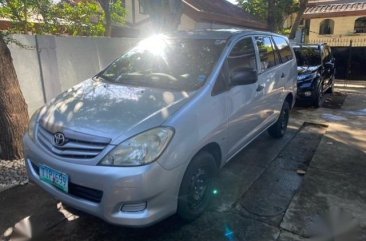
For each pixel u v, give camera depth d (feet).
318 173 13.46
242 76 10.81
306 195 11.57
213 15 36.01
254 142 17.49
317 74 27.37
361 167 14.19
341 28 59.31
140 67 12.04
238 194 11.55
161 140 7.95
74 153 8.06
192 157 8.82
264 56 14.52
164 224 9.68
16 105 13.32
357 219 10.11
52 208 10.45
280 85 16.07
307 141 17.87
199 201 9.79
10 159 13.53
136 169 7.59
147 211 7.88
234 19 40.32
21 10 21.31
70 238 9.05
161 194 7.98
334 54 47.93
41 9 21.97
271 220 9.96
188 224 9.70
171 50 12.14
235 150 12.06
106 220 7.82
